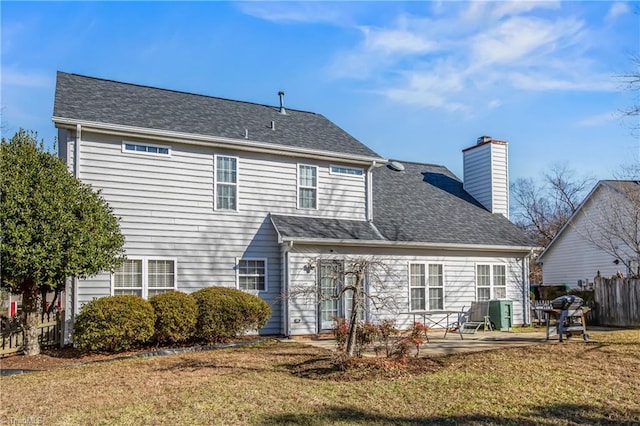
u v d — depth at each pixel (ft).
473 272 58.75
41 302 43.68
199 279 46.11
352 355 31.07
